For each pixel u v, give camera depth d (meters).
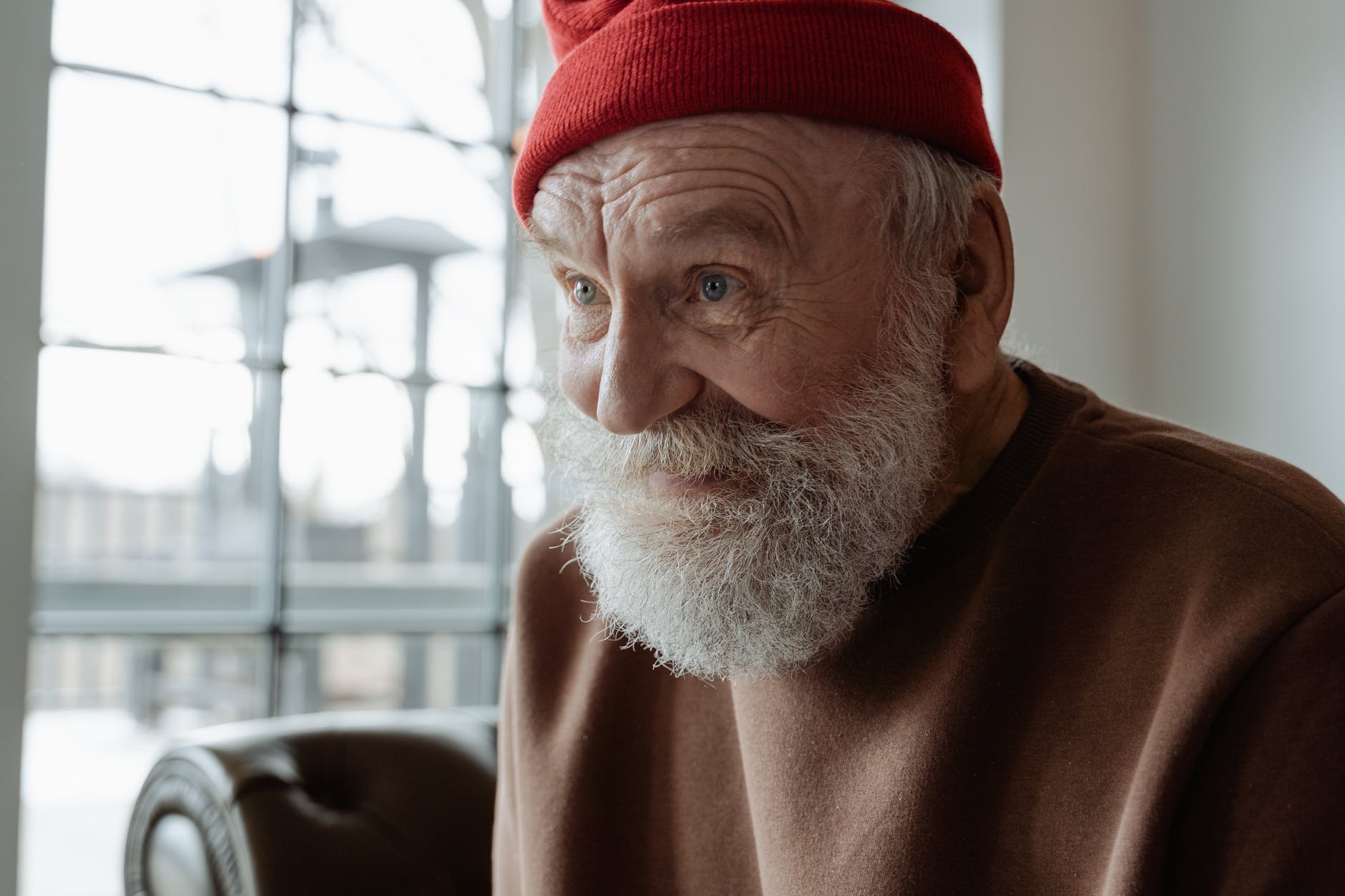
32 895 2.22
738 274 0.66
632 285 0.66
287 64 1.73
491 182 1.92
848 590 0.70
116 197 1.70
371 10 1.79
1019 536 0.70
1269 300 1.83
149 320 1.74
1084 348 1.99
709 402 0.69
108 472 2.49
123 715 3.12
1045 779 0.65
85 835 2.55
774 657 0.71
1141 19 2.05
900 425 0.70
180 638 1.70
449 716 1.13
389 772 1.01
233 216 1.73
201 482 2.70
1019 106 1.88
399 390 1.85
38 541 1.30
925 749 0.67
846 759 0.72
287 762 0.97
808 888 0.71
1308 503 0.65
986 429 0.77
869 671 0.73
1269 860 0.58
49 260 1.71
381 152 1.82
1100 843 0.62
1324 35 1.75
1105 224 2.02
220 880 0.89
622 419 0.67
